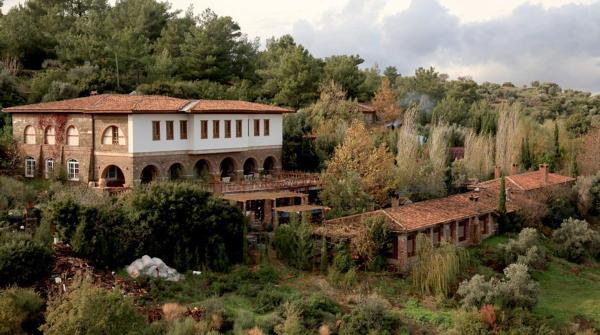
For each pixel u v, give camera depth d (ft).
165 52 316.60
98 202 154.61
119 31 327.26
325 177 200.75
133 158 183.42
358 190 189.37
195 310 126.52
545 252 187.52
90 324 102.06
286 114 274.57
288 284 149.59
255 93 319.27
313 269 157.58
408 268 160.97
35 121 203.21
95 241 139.13
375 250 159.43
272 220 186.29
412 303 145.69
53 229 144.77
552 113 443.32
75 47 312.09
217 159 208.74
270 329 124.67
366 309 131.95
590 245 197.26
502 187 201.26
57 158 198.29
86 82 270.67
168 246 151.02
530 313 145.79
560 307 155.53
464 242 188.55
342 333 128.16
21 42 324.60
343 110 287.48
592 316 150.00
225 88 314.14
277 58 379.14
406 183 212.84
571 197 233.55
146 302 128.98
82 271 133.69
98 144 190.39
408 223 166.09
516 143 277.03
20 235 134.82
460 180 230.68
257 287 144.56
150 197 152.05
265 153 227.20
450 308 144.87
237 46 353.72
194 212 152.66
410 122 263.49
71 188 176.14
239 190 190.39
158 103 197.16
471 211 190.90
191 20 370.73
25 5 361.51
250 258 160.04
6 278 124.57
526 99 506.07
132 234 145.28
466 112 348.18
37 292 123.13
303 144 241.76
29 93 270.67
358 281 152.87
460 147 298.15
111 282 133.39
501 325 134.72
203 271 149.79
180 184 160.97
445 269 151.94
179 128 196.95
